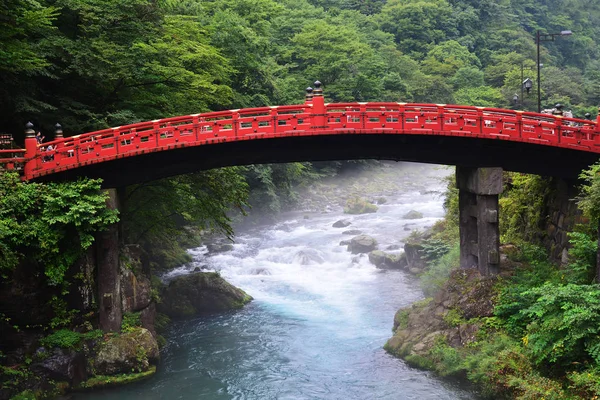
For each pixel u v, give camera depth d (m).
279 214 65.50
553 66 118.50
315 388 26.70
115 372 27.31
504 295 27.62
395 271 44.28
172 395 26.27
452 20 129.12
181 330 34.50
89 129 34.75
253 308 37.94
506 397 23.48
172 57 35.97
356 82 78.31
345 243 50.66
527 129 28.39
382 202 71.31
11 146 29.42
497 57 120.88
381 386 26.42
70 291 27.05
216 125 27.34
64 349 26.30
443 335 28.28
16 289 25.17
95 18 33.09
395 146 30.03
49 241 24.77
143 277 30.78
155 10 36.62
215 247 50.06
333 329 33.84
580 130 27.95
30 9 31.27
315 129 27.70
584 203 24.59
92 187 26.22
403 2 129.12
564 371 22.86
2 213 23.97
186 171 29.58
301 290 41.09
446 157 29.94
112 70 33.38
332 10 118.38
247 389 26.80
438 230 45.56
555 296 22.83
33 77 33.88
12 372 24.75
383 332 32.97
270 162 30.23
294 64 75.94
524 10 147.75
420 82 98.44
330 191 76.38
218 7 62.72
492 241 29.61
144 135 27.09
